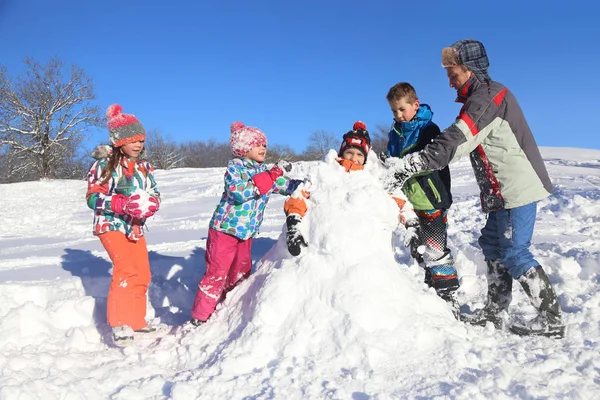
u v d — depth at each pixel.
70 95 35.69
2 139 34.78
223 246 3.69
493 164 3.36
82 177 39.69
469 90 3.39
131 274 3.61
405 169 3.30
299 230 3.17
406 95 3.60
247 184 3.54
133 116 3.72
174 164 49.78
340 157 3.52
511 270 3.42
